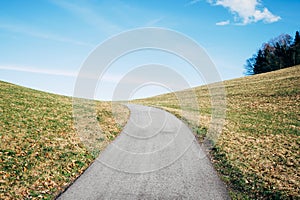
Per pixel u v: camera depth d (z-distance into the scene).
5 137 12.23
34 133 13.63
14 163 9.42
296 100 30.77
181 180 8.62
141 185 8.05
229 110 30.41
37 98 27.08
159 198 7.17
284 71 61.53
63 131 15.05
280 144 14.59
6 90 27.44
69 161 10.21
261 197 7.69
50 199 6.98
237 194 7.70
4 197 6.99
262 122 22.06
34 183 8.02
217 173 9.49
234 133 17.50
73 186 7.82
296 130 18.56
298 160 11.62
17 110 18.86
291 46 84.50
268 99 34.34
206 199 7.22
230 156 11.76
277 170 10.24
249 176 9.30
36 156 10.39
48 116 18.75
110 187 7.80
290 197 7.81
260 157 11.88
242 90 46.44
